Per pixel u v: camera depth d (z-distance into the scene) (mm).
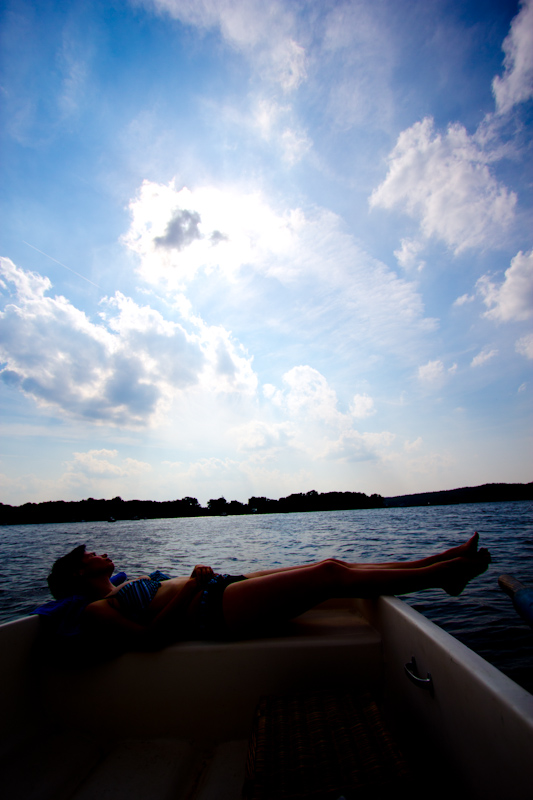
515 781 906
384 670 1696
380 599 1781
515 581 1541
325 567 1749
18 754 1496
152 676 1666
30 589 10094
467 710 1116
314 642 1691
